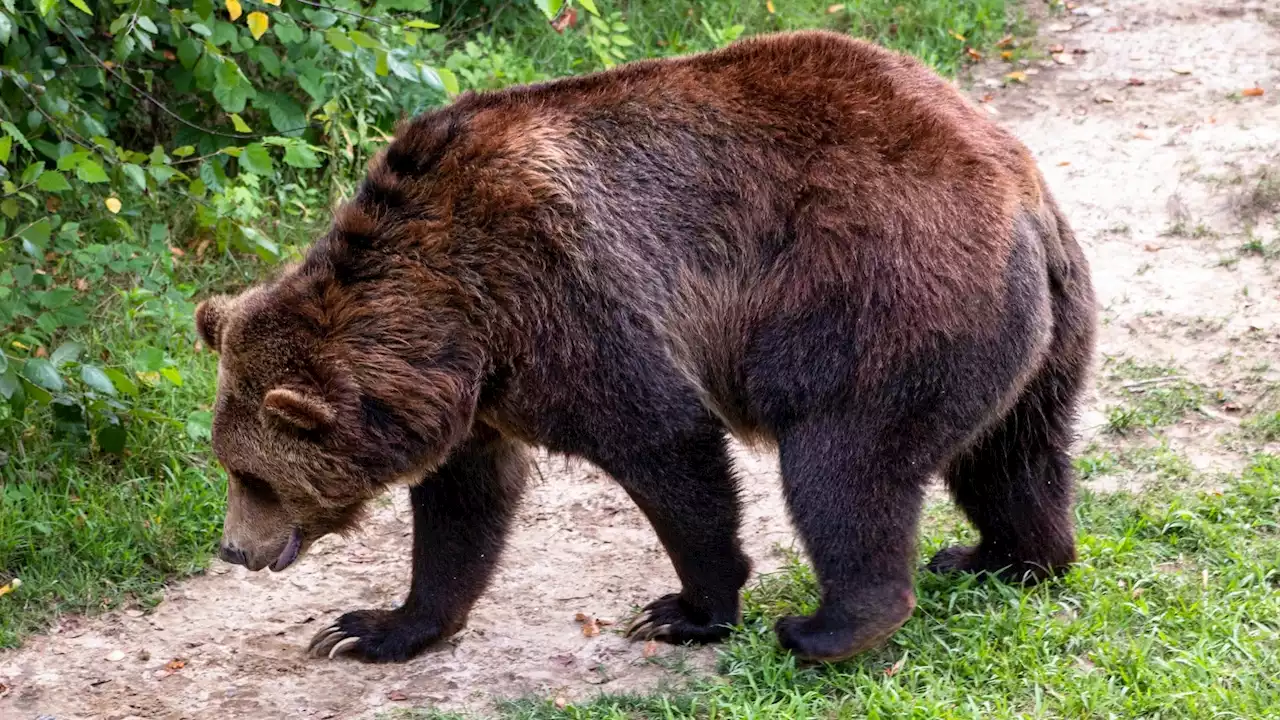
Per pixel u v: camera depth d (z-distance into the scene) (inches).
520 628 379.9
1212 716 299.1
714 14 745.0
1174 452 437.7
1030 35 769.6
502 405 332.5
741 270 330.3
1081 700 308.5
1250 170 609.0
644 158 332.5
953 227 317.4
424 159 330.6
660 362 324.8
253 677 363.3
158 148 454.3
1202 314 515.5
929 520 414.9
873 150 324.8
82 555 418.0
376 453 321.7
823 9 763.4
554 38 706.8
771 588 378.9
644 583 401.1
